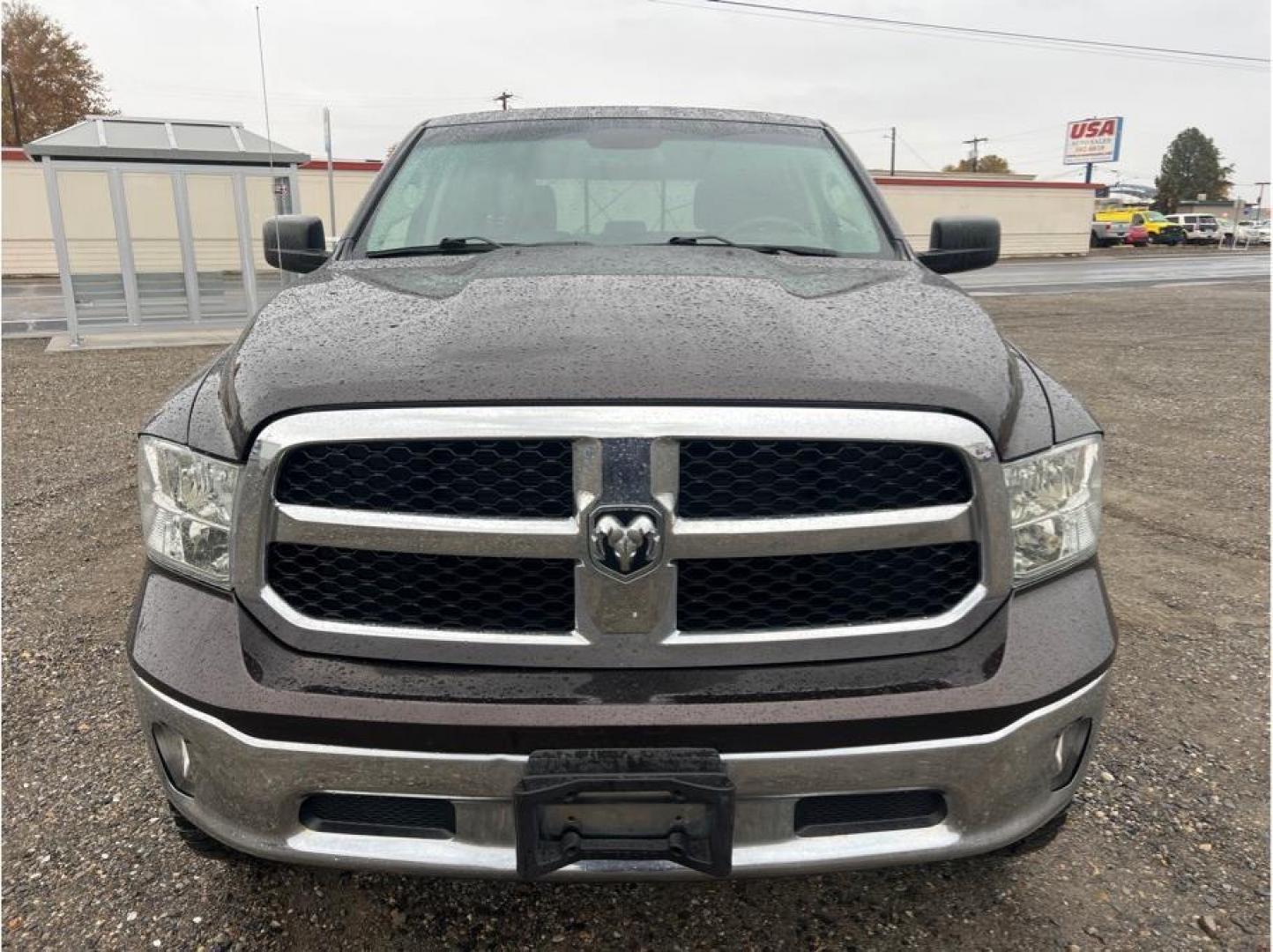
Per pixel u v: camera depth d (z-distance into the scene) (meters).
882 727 1.53
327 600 1.62
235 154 11.85
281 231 2.98
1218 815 2.40
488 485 1.55
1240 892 2.12
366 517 1.56
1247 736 2.77
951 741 1.56
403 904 2.09
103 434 6.64
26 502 5.02
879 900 2.12
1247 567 4.15
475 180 2.92
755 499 1.56
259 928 2.01
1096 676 1.68
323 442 1.55
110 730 2.78
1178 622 3.57
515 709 1.51
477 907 2.09
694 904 2.11
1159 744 2.73
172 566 1.74
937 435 1.57
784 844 1.58
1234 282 22.50
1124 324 13.54
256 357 1.75
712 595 1.58
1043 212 39.97
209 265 12.24
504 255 2.46
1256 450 6.25
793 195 2.90
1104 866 2.22
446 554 1.56
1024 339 11.80
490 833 1.57
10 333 12.95
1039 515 1.70
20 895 2.10
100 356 10.63
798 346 1.67
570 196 2.85
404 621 1.60
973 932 2.01
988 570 1.62
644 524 1.52
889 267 2.46
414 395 1.55
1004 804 1.62
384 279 2.24
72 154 11.30
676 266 2.26
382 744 1.52
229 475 1.63
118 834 2.31
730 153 3.03
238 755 1.57
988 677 1.58
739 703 1.52
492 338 1.69
